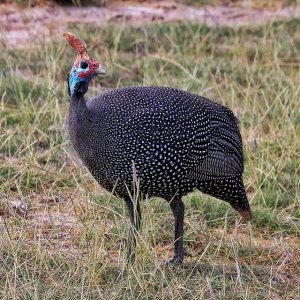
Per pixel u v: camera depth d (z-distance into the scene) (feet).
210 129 54.03
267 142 72.13
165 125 52.39
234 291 51.67
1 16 98.73
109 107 52.39
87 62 51.44
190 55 89.30
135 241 53.93
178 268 54.34
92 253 53.21
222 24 100.99
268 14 107.55
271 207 64.90
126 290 50.88
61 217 60.59
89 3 104.78
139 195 53.83
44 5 101.86
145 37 93.25
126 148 51.83
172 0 110.52
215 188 55.26
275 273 55.16
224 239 58.44
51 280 51.37
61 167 68.23
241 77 86.12
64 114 75.20
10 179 65.00
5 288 49.83
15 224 58.70
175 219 55.57
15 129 72.13
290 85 82.23
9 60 84.28
